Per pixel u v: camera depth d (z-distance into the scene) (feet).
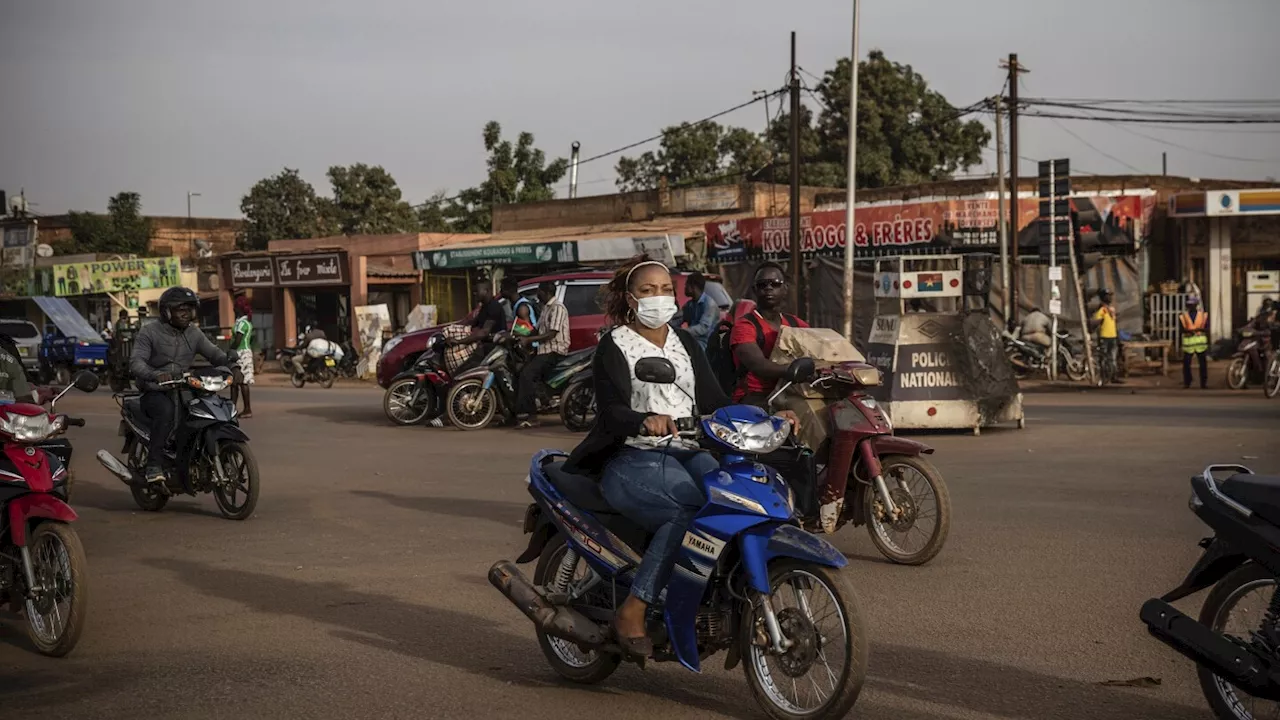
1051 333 79.00
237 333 59.21
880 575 23.52
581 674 17.02
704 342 42.75
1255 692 13.85
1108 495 31.65
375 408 65.31
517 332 52.47
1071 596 21.40
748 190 112.16
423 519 30.60
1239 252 92.17
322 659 18.42
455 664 18.15
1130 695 16.15
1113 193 95.04
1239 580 14.53
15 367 23.66
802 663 14.89
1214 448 40.50
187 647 19.21
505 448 45.39
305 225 168.35
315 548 27.17
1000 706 15.72
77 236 189.37
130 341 89.66
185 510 33.27
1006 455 39.91
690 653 15.12
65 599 19.22
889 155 142.61
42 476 19.53
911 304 80.07
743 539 14.67
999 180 88.94
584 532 16.34
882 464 25.00
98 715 15.97
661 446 15.89
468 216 149.69
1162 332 90.94
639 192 118.93
